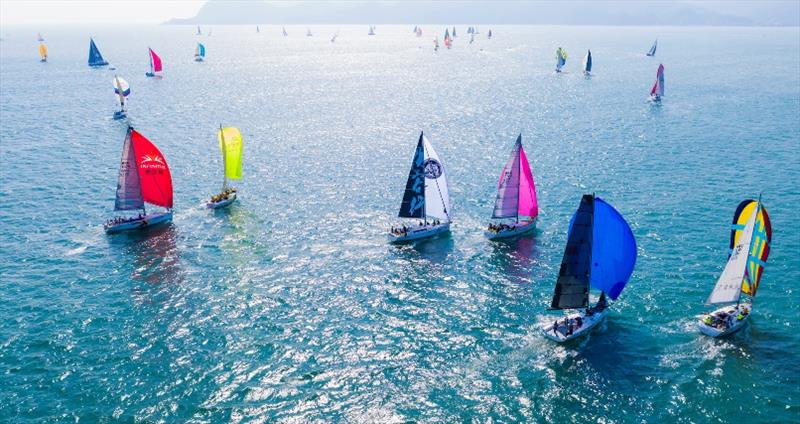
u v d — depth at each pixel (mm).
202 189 91688
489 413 41906
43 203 86312
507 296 57844
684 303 55188
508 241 70750
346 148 116875
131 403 42906
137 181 75688
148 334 51656
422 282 60906
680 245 67812
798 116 144000
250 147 118375
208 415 41688
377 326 52719
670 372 45656
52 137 128875
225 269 64312
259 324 53250
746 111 152625
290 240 72000
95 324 53375
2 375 46031
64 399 43312
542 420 41188
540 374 45875
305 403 42906
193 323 53438
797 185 88750
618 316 53438
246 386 44688
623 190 87938
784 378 44531
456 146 117500
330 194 88750
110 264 66000
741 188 87875
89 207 84625
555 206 81938
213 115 155000
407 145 119062
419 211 72688
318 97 186750
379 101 177375
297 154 112500
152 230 75688
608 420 41031
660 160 104500
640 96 180875
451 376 45844
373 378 45625
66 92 199250
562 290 51281
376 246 69875
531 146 116438
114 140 126062
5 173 101312
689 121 139750
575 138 123000
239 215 80500
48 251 69625
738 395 42969
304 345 49875
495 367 46844
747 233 48625
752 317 52469
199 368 46844
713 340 49344
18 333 51906
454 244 70188
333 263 65562
